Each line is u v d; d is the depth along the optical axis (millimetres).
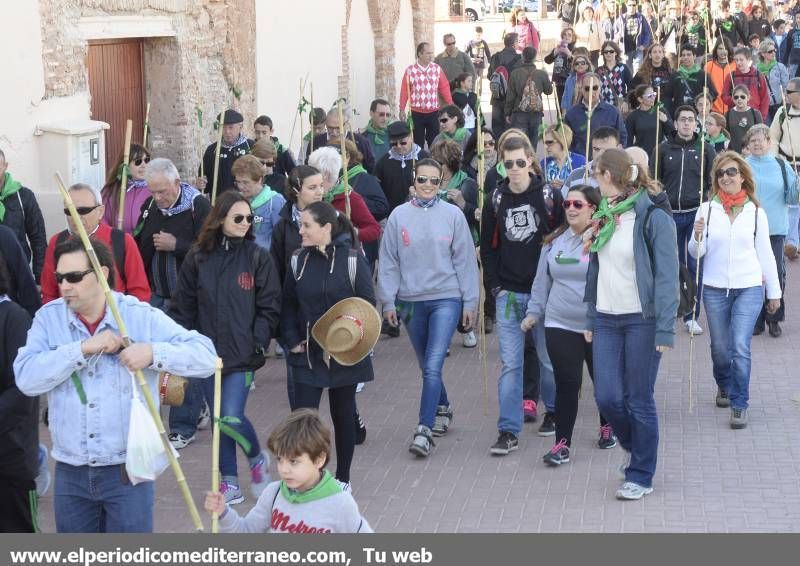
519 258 8195
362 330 7133
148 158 9062
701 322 11875
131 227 8914
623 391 7398
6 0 10133
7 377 5562
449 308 8281
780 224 10844
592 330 7422
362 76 20203
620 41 26391
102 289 5125
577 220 7605
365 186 10328
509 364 8289
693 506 7312
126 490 5121
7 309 5574
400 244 8312
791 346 11094
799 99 13828
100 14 11719
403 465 8141
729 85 17484
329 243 7258
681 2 25859
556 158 10344
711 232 8945
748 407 9336
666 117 14547
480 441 8633
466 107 18359
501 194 8258
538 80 18281
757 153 10789
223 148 11258
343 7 18656
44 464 7441
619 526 6992
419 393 9828
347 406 7344
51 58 10812
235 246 7195
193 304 7254
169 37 13070
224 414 7141
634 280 7172
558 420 8062
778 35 24500
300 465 4781
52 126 10648
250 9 14969
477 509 7309
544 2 38125
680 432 8773
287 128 16500
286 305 7363
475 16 37812
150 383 5188
